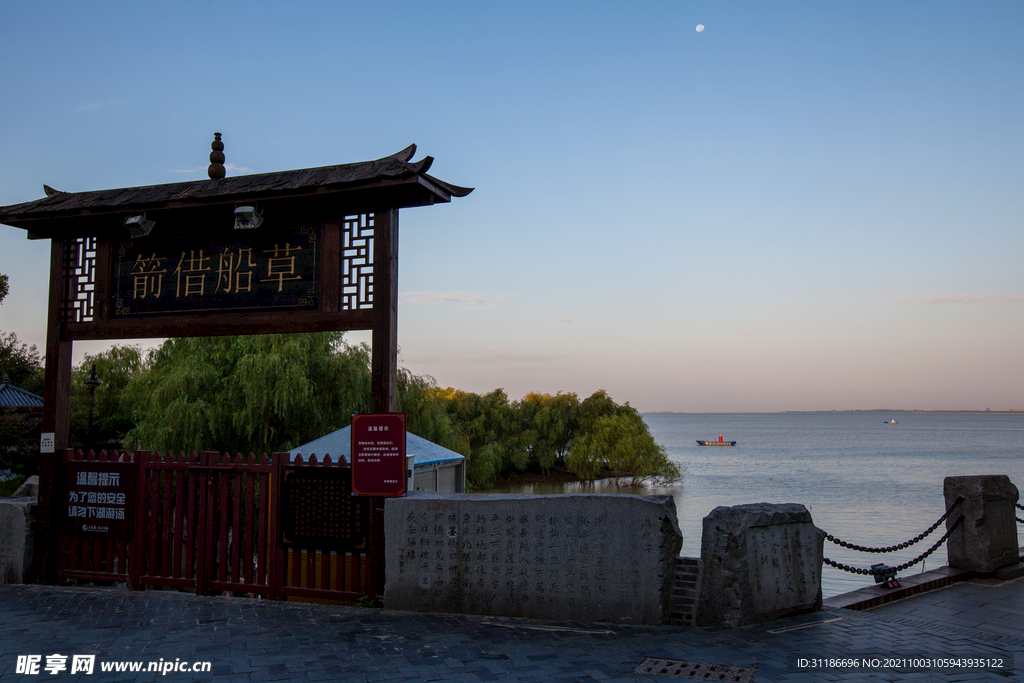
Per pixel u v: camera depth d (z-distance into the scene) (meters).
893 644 5.60
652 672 4.98
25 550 8.12
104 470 8.03
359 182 6.84
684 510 43.22
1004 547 8.22
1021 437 175.00
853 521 38.09
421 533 6.86
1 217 8.05
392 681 4.86
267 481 7.48
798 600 6.45
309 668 5.16
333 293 7.42
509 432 53.50
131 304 8.14
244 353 22.16
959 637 5.79
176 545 7.70
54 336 8.33
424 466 14.26
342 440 14.01
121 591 7.71
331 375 22.20
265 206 7.41
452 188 7.27
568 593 6.42
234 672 5.09
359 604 6.98
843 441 157.00
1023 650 5.44
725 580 6.19
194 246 7.98
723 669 5.02
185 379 20.70
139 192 8.02
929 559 24.75
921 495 51.47
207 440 20.42
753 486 57.72
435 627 6.23
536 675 4.95
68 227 8.27
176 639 5.92
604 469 57.25
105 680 4.96
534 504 6.58
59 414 8.27
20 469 21.55
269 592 7.30
